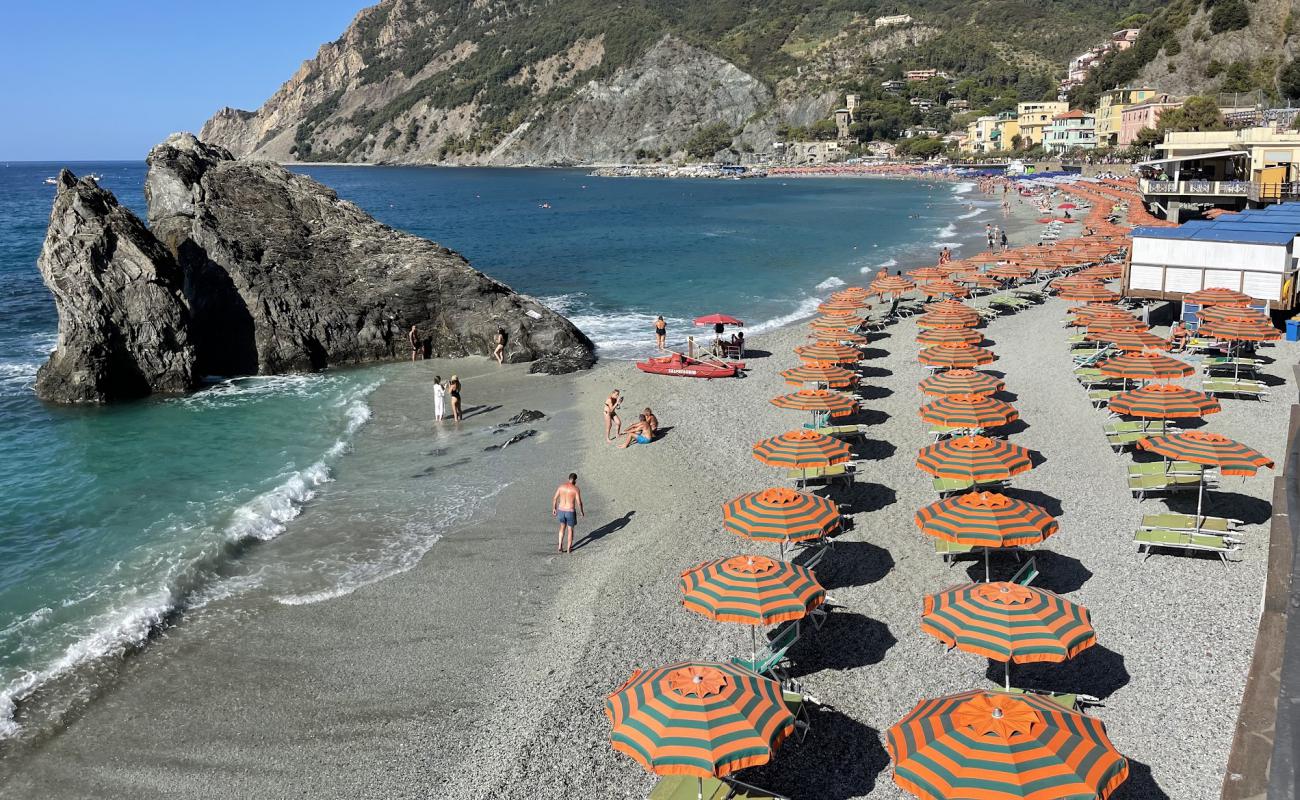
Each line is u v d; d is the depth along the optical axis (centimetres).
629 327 4347
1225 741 1166
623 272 6219
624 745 997
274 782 1220
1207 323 2900
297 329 3634
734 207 13050
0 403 3139
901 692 1330
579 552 1898
